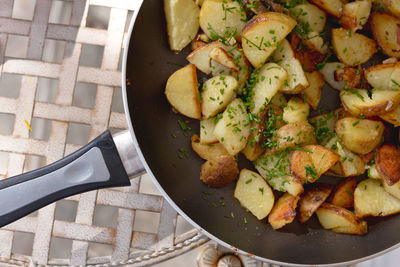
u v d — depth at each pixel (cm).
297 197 63
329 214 64
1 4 68
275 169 64
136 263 67
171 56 65
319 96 65
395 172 62
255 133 63
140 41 61
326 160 62
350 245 64
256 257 60
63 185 59
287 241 65
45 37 68
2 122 73
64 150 67
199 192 65
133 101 61
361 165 64
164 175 64
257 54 63
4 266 67
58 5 71
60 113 68
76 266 67
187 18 64
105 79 68
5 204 59
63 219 72
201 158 65
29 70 68
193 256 72
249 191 64
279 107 64
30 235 72
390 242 63
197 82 64
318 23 64
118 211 70
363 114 63
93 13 72
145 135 62
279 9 63
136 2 68
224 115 63
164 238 67
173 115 65
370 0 63
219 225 65
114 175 60
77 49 68
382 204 63
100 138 60
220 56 62
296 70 63
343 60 65
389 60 64
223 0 63
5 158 71
